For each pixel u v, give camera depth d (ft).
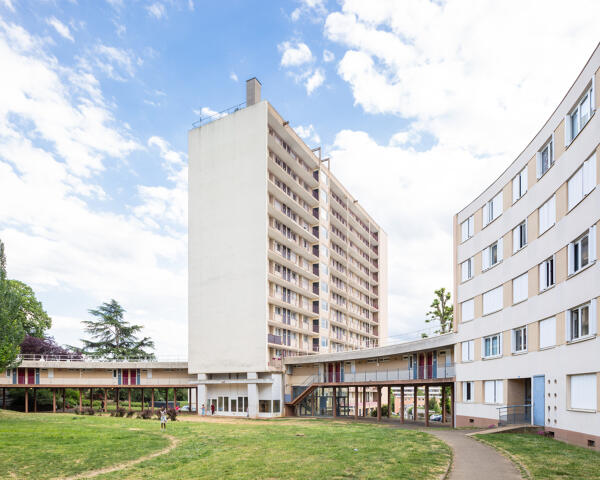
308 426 111.96
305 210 214.28
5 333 120.78
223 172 192.13
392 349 143.33
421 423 133.08
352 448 66.69
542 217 86.43
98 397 253.03
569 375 74.49
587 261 70.79
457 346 121.80
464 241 123.65
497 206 107.14
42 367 194.59
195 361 185.88
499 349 102.68
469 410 114.73
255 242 180.24
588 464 51.37
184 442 79.00
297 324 207.41
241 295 180.24
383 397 262.06
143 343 255.91
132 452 68.33
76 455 65.67
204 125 199.62
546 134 85.51
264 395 173.47
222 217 189.26
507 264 100.68
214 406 181.88
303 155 220.64
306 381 176.65
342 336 261.24
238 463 57.77
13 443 75.20
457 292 124.88
